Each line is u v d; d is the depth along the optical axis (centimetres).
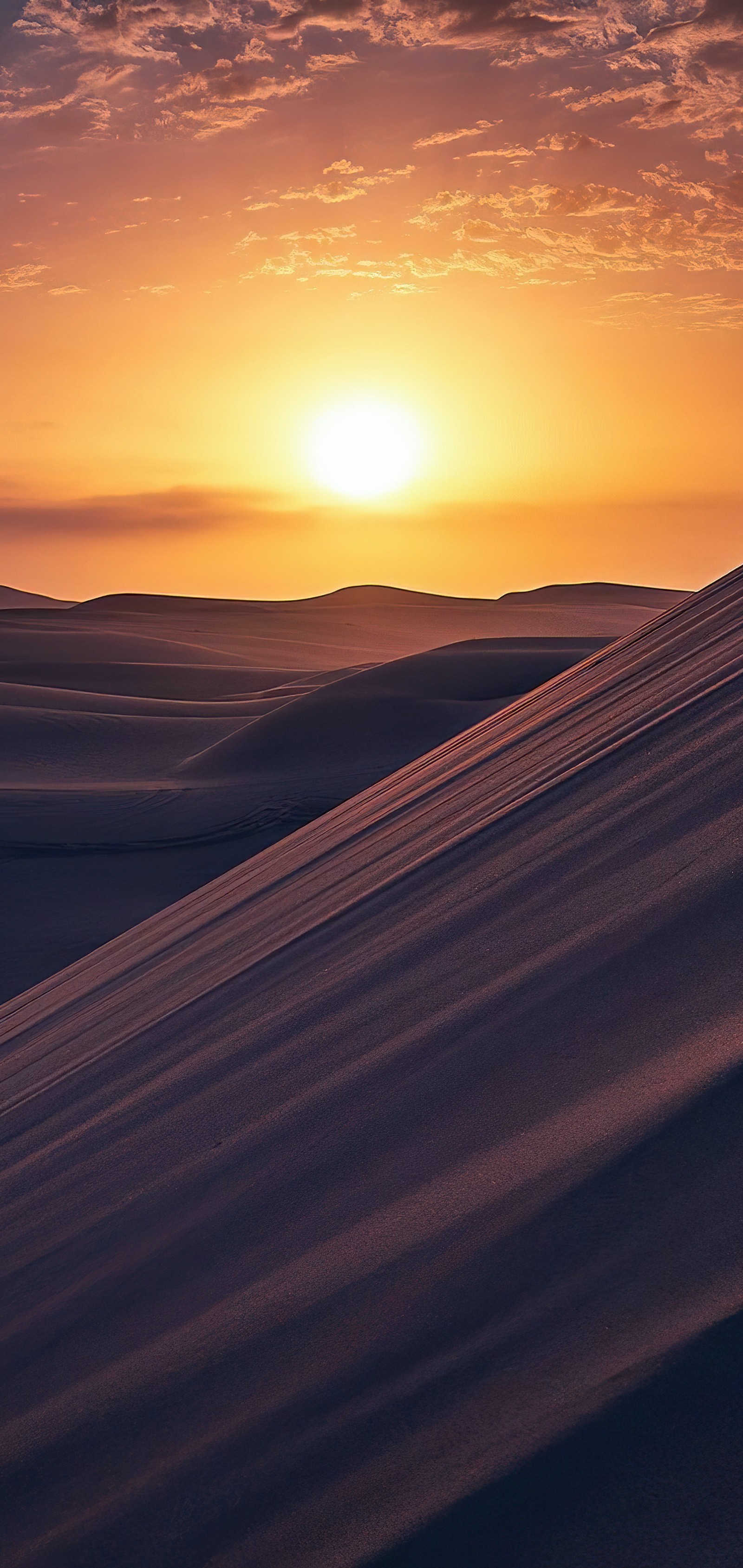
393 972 319
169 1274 200
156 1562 121
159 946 757
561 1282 128
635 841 308
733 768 322
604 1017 198
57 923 1778
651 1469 98
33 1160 354
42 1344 203
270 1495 121
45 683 7206
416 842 564
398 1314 141
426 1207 165
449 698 3731
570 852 339
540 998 224
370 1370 133
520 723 947
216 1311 173
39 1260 251
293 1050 298
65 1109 404
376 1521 108
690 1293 116
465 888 378
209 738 3944
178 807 2497
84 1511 139
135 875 2078
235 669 7956
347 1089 236
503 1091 192
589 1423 105
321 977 373
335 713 3325
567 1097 176
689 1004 185
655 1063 170
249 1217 203
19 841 2230
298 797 2556
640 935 228
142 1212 243
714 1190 130
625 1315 117
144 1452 145
